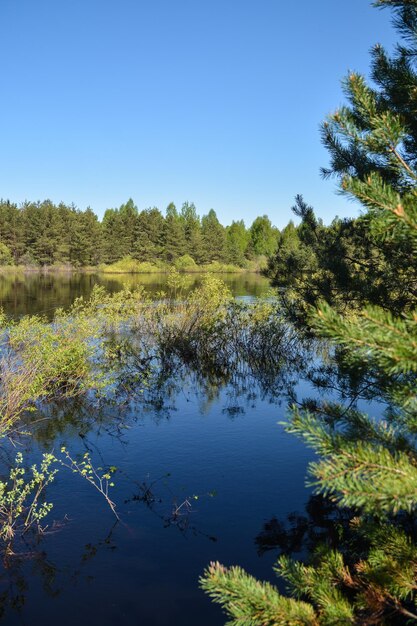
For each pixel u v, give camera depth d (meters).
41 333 9.55
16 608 3.70
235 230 81.44
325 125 3.92
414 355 1.58
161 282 39.03
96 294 16.44
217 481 5.79
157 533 4.70
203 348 12.21
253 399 9.08
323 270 5.70
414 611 2.72
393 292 4.71
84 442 6.93
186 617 3.64
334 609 2.04
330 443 1.93
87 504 5.20
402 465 1.82
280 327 12.36
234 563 4.23
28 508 5.10
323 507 5.18
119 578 4.05
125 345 11.89
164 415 8.13
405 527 3.68
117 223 64.19
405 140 3.44
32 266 56.62
